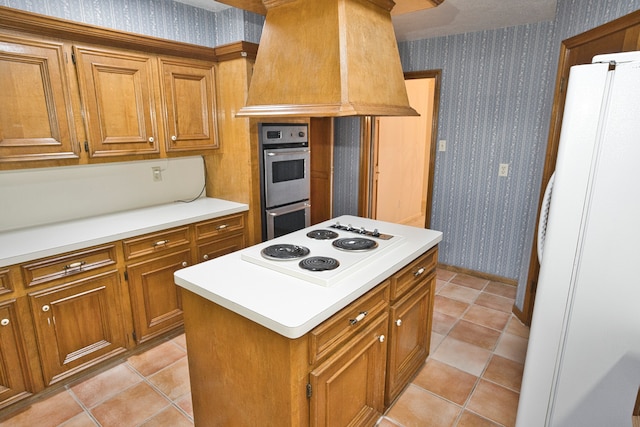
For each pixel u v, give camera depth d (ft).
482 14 9.43
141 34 7.97
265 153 10.07
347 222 8.09
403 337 6.43
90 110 7.52
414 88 17.19
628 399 4.21
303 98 5.70
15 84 6.54
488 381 7.34
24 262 6.31
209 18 9.48
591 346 4.25
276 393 4.34
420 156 19.13
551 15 9.50
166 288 8.48
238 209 9.72
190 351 5.46
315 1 5.57
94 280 7.25
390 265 5.57
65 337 7.03
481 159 11.72
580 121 3.84
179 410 6.62
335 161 14.92
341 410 4.96
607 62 3.65
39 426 6.25
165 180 10.08
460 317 9.81
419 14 9.43
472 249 12.44
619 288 3.99
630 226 3.83
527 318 9.27
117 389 7.13
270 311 4.19
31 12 6.45
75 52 7.18
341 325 4.68
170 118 8.89
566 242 4.12
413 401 6.79
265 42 6.23
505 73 10.85
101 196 8.83
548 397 4.61
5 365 6.35
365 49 5.72
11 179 7.47
